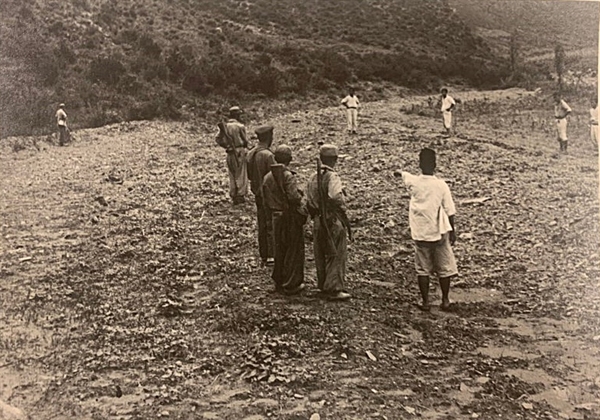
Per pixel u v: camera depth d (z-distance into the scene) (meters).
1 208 10.66
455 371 5.83
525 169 12.91
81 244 8.91
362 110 22.44
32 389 5.36
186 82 23.77
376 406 5.21
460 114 21.19
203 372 5.67
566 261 8.30
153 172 13.63
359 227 9.59
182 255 8.55
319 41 29.95
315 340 6.18
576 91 24.06
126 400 5.22
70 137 17.62
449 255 6.92
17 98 19.44
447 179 12.09
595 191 11.00
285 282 7.24
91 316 6.73
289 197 7.02
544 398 5.46
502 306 7.20
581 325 6.75
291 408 5.16
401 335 6.41
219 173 13.59
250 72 25.14
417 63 29.34
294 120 20.53
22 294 7.21
